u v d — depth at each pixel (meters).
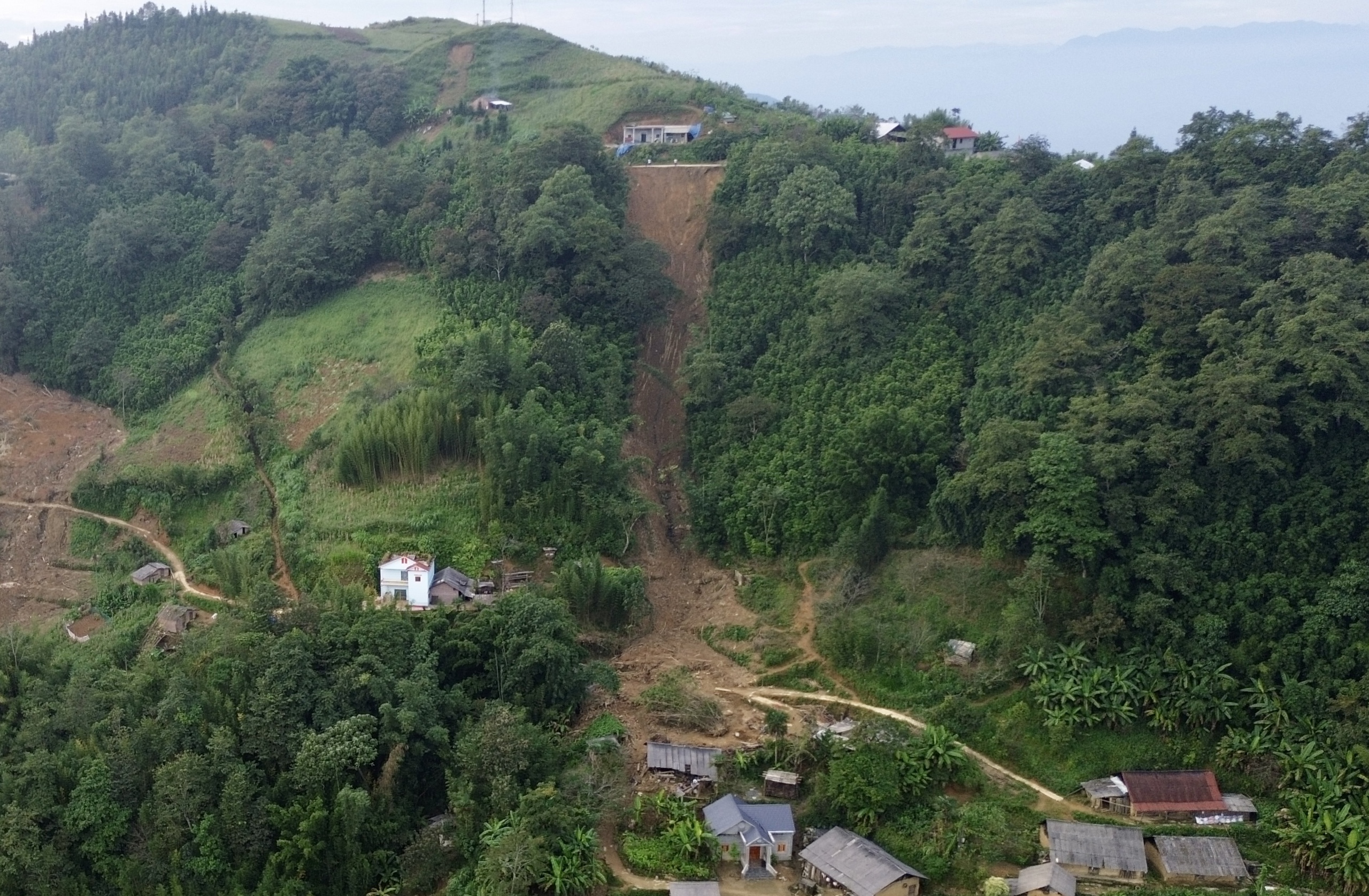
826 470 85.06
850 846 58.12
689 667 76.88
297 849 56.47
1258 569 67.69
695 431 97.56
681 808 60.31
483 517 82.81
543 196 105.69
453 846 58.62
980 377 87.75
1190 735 64.62
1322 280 76.12
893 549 80.75
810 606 80.69
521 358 91.81
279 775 60.09
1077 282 93.06
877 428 83.12
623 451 93.50
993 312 94.19
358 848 57.09
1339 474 69.38
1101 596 69.00
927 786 62.34
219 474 95.06
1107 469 70.88
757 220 109.88
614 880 57.00
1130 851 57.66
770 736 67.88
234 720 61.28
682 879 56.97
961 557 77.81
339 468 87.94
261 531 88.06
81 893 56.38
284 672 62.25
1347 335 70.56
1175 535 70.25
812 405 92.31
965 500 76.38
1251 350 73.19
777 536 86.25
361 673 64.12
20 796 57.75
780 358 98.56
